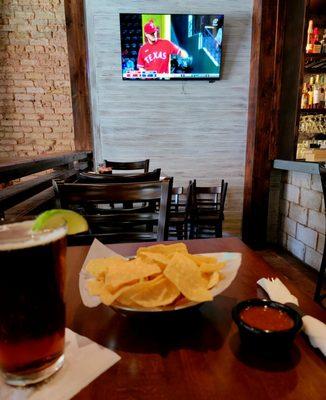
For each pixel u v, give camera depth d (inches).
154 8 132.7
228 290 26.7
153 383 16.6
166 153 146.3
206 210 128.4
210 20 130.7
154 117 142.6
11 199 65.8
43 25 156.4
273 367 17.6
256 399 15.4
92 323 22.3
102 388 16.2
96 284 21.1
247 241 142.4
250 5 135.7
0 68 158.2
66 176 105.4
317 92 134.6
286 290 25.5
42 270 16.2
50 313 16.6
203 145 146.8
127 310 19.5
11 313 15.6
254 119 132.2
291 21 125.0
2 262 15.1
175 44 132.3
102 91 138.9
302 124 141.7
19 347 16.0
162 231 48.9
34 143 166.9
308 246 116.6
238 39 138.0
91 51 135.0
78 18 131.6
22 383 16.2
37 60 159.3
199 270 21.2
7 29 155.1
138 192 50.1
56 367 17.2
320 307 23.7
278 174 137.6
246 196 144.5
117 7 131.3
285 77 131.5
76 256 35.3
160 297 19.7
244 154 149.2
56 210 19.8
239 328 18.9
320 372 17.1
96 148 144.5
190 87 140.9
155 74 135.6
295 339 20.0
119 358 18.5
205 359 18.4
